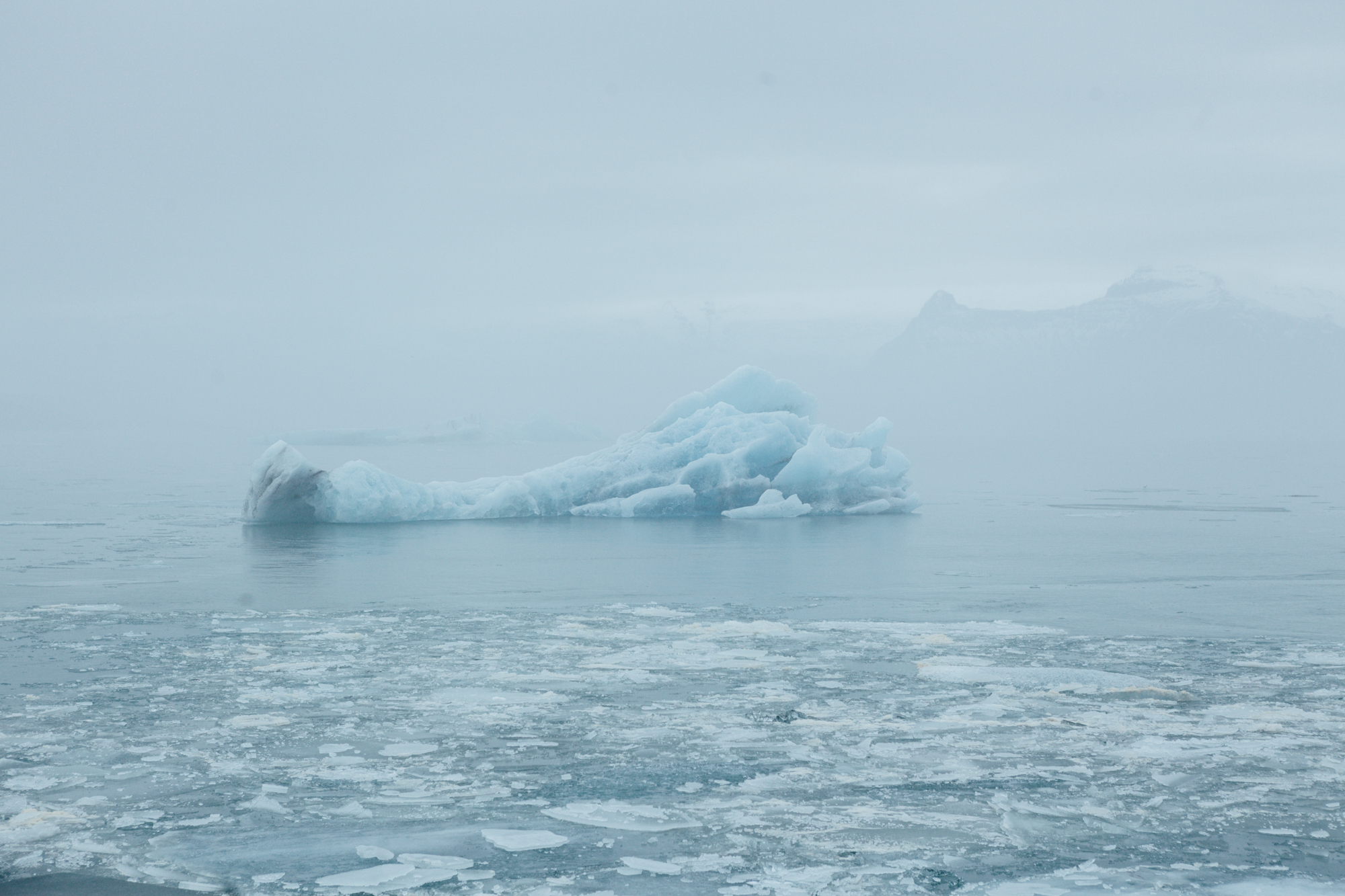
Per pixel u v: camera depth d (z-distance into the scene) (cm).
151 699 1327
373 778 1041
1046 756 1104
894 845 885
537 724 1220
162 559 2734
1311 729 1197
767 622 1845
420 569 2533
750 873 834
